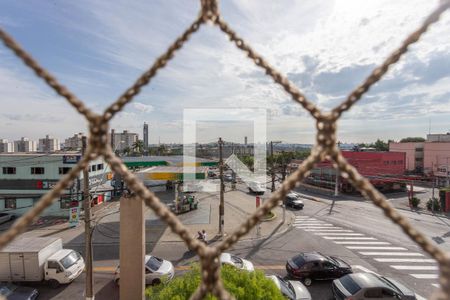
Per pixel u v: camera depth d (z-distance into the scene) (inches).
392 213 53.5
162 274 421.4
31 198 828.6
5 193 829.8
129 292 324.5
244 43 63.9
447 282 46.7
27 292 367.2
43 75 57.4
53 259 420.8
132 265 326.3
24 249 418.9
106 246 590.6
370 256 533.0
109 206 973.8
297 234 665.0
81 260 456.4
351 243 603.5
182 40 61.6
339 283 360.2
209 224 741.9
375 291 334.6
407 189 1341.0
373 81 58.9
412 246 585.6
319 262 422.0
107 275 453.1
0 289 354.0
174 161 961.5
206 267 57.2
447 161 1464.1
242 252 553.0
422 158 1755.7
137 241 327.0
